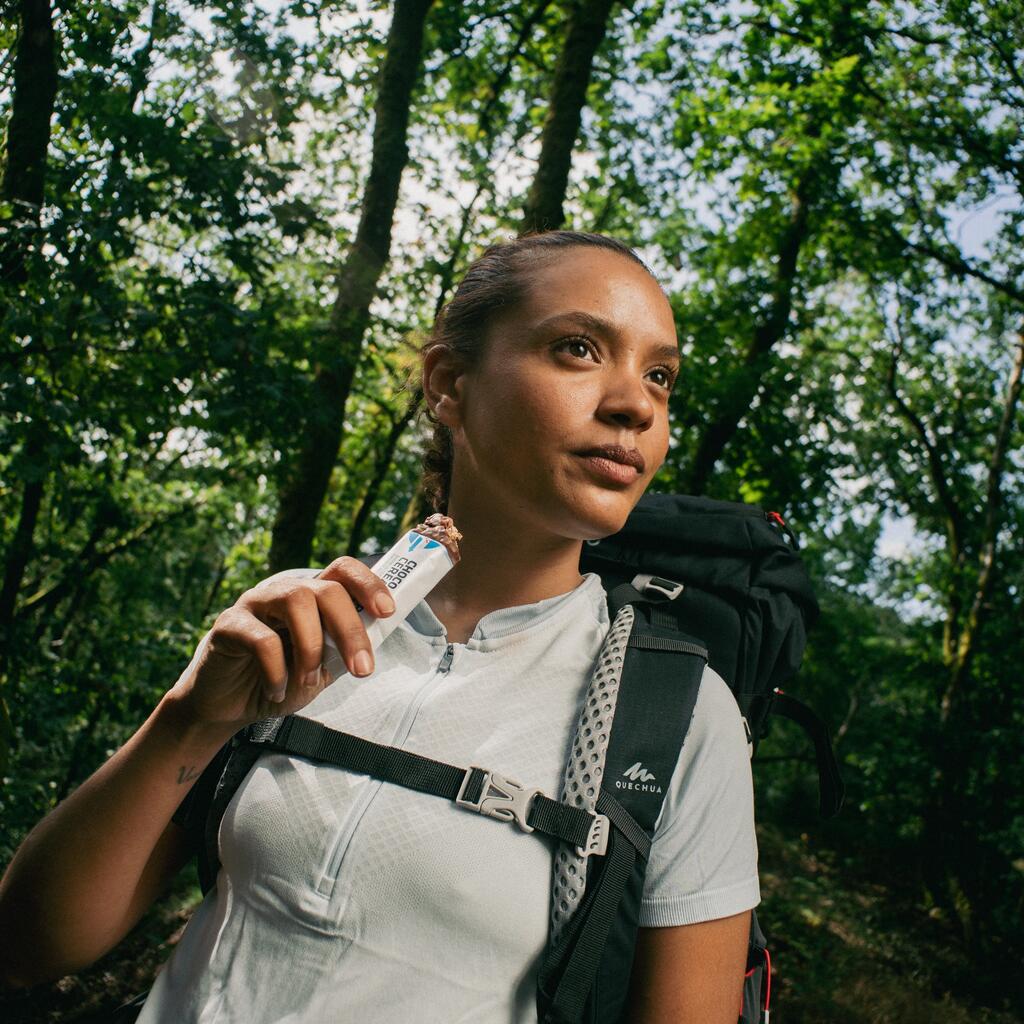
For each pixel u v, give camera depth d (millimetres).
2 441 4832
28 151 5191
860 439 17734
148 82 5609
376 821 899
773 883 12992
